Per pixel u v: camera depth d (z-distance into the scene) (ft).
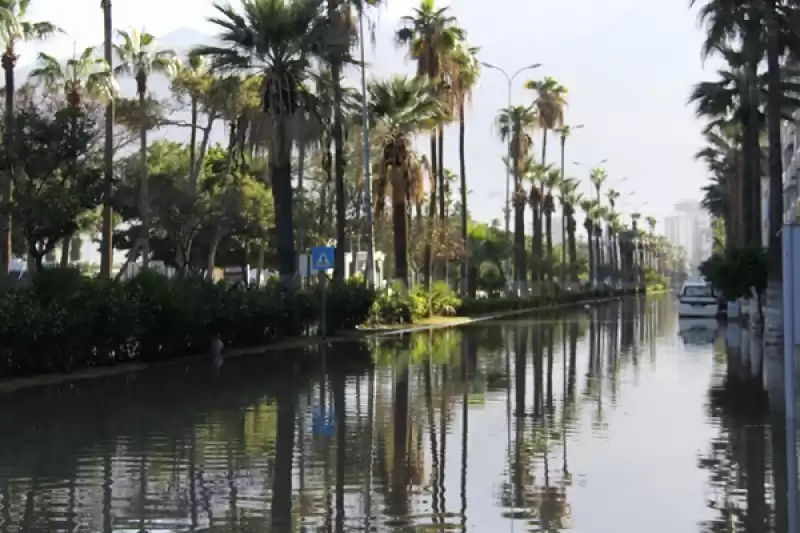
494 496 29.01
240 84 102.32
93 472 32.07
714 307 161.48
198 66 161.58
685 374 66.69
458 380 62.49
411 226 175.22
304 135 97.40
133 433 40.16
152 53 155.22
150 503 27.76
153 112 156.87
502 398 53.06
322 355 83.97
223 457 34.96
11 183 92.17
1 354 57.93
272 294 94.32
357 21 129.59
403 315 133.39
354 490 29.71
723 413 47.03
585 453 36.22
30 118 82.23
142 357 72.49
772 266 93.30
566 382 61.36
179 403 50.21
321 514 26.63
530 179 251.39
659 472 32.68
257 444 37.76
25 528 25.00
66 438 38.83
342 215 119.44
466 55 167.94
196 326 76.23
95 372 64.44
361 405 49.73
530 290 229.45
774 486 30.50
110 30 110.42
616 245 476.54
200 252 207.00
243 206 170.60
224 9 96.94
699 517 26.53
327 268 99.71
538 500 28.53
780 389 57.41
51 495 28.71
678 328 133.90
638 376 65.36
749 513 26.99
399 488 30.09
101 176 89.30
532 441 38.83
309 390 56.54
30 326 58.03
